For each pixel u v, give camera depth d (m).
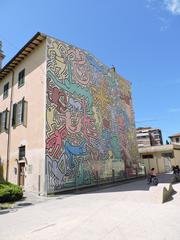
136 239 5.02
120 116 24.33
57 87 15.84
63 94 16.27
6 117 19.17
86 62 19.92
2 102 20.73
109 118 21.91
